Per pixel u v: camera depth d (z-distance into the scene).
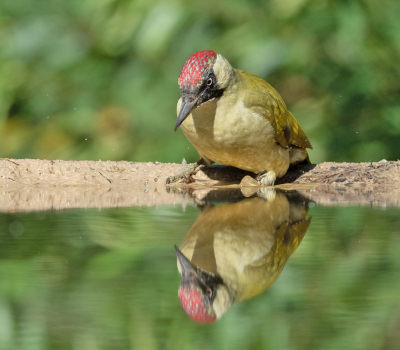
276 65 17.08
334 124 17.33
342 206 8.32
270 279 4.94
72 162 11.99
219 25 17.66
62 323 3.99
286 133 10.70
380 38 16.59
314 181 11.25
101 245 5.84
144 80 18.38
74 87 18.84
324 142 17.09
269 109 10.13
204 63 9.40
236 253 5.68
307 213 7.68
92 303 4.26
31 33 18.14
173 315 4.19
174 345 3.88
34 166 11.59
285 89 18.31
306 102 18.12
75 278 4.82
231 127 9.80
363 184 10.85
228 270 5.16
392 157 16.67
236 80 9.83
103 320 3.99
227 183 11.20
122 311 4.16
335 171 11.73
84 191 10.12
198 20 17.42
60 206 8.41
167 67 18.16
